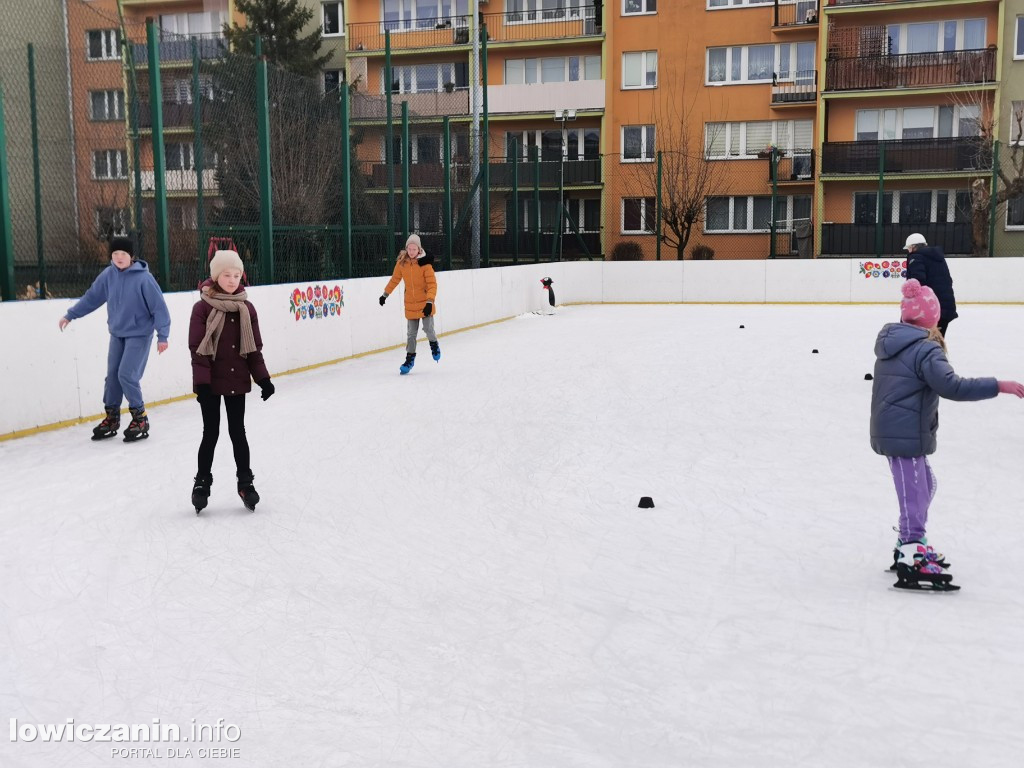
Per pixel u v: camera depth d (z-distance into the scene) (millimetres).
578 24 38625
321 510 6145
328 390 11484
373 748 3125
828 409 9875
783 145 37281
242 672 3744
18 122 13469
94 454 7906
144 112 13125
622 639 4051
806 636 4062
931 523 5730
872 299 27250
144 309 8430
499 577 4879
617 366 13516
